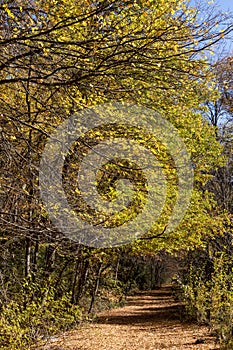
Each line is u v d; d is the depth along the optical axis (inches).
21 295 338.6
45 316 344.8
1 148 253.4
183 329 565.6
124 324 669.9
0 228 255.6
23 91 248.2
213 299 460.4
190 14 236.1
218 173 649.6
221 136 729.6
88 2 206.8
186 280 792.3
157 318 733.9
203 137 524.7
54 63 217.8
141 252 468.1
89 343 454.3
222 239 546.0
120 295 1021.8
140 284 1397.6
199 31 215.8
